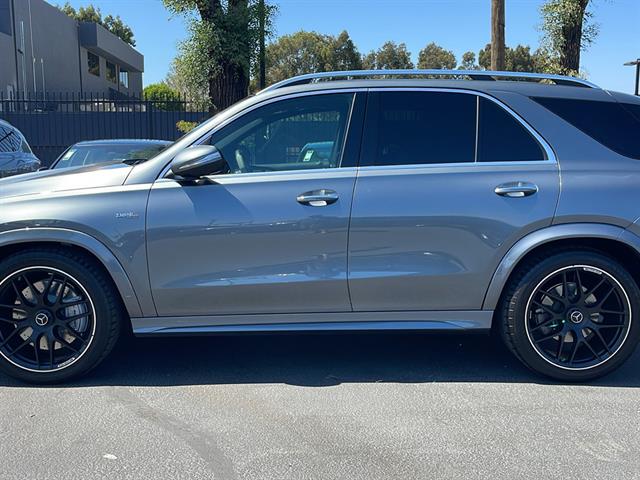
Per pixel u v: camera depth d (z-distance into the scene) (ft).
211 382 13.73
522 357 13.47
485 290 13.12
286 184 12.92
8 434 11.26
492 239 12.86
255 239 12.83
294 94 13.50
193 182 12.91
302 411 12.27
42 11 117.39
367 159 13.15
